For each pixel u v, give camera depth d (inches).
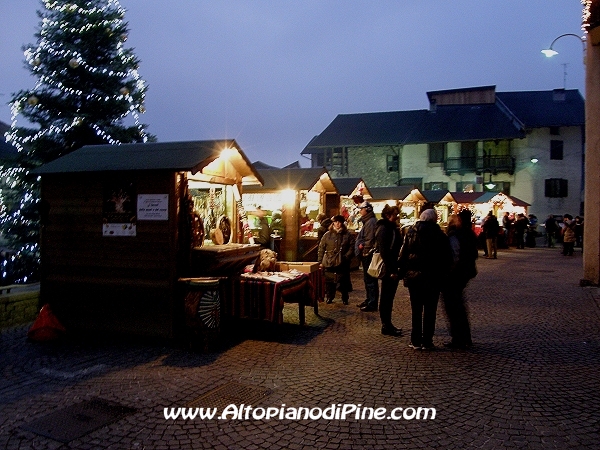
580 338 255.1
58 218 265.4
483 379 193.9
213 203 319.9
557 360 218.5
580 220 965.2
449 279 238.4
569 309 326.3
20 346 239.6
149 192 246.1
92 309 257.0
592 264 416.2
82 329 258.8
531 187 1251.8
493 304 345.4
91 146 297.7
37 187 421.1
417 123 1373.0
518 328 276.5
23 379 192.4
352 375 197.9
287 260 484.4
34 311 291.0
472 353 228.8
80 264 260.1
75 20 437.4
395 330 262.1
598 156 403.5
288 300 286.8
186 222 249.8
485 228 696.4
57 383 187.9
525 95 1386.6
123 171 243.1
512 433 148.3
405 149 1330.0
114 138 448.1
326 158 1409.9
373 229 317.4
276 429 150.6
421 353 228.4
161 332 243.0
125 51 469.7
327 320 297.1
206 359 218.5
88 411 162.1
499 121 1275.8
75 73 441.4
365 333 265.4
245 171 320.8
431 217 232.4
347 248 345.1
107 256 254.4
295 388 183.6
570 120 1232.8
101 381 190.1
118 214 252.4
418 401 171.8
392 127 1393.9
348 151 1381.6
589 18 370.9
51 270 266.4
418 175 1320.1
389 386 185.9
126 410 163.0
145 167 241.8
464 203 976.9
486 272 532.4
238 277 261.0
